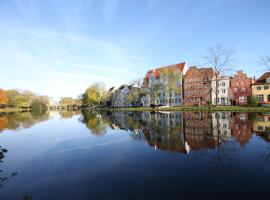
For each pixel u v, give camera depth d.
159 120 34.28
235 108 52.25
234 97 70.81
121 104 120.12
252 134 18.39
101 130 25.78
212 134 19.09
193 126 24.88
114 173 10.40
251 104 58.84
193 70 82.19
